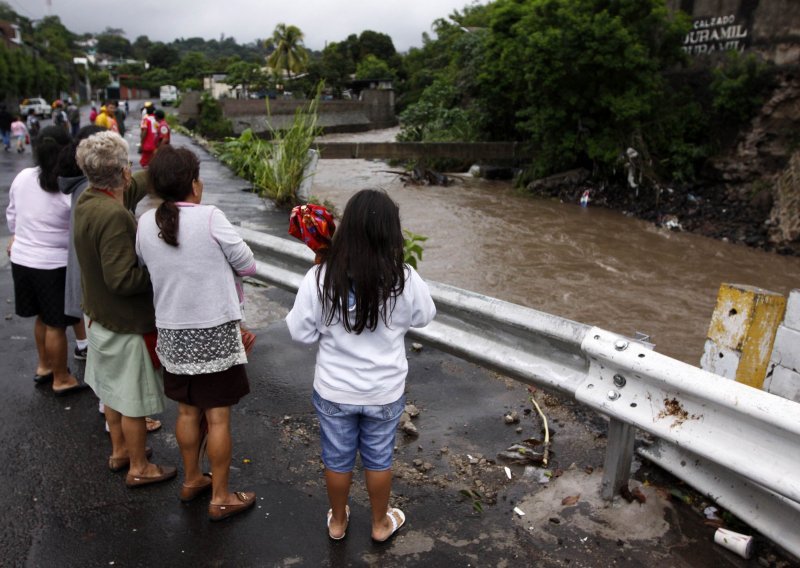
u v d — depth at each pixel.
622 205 20.97
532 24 22.81
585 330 2.98
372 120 59.16
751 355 3.34
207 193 12.23
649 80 21.05
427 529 3.05
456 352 3.66
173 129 35.34
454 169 29.39
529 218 18.95
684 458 3.16
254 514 3.16
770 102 19.28
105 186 2.99
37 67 61.22
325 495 3.33
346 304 2.46
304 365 4.92
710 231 17.44
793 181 16.75
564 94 21.98
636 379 2.80
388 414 2.68
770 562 2.78
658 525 3.01
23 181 4.02
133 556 2.86
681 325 10.15
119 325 3.06
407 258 6.21
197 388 2.95
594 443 3.77
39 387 4.48
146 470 3.38
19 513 3.14
